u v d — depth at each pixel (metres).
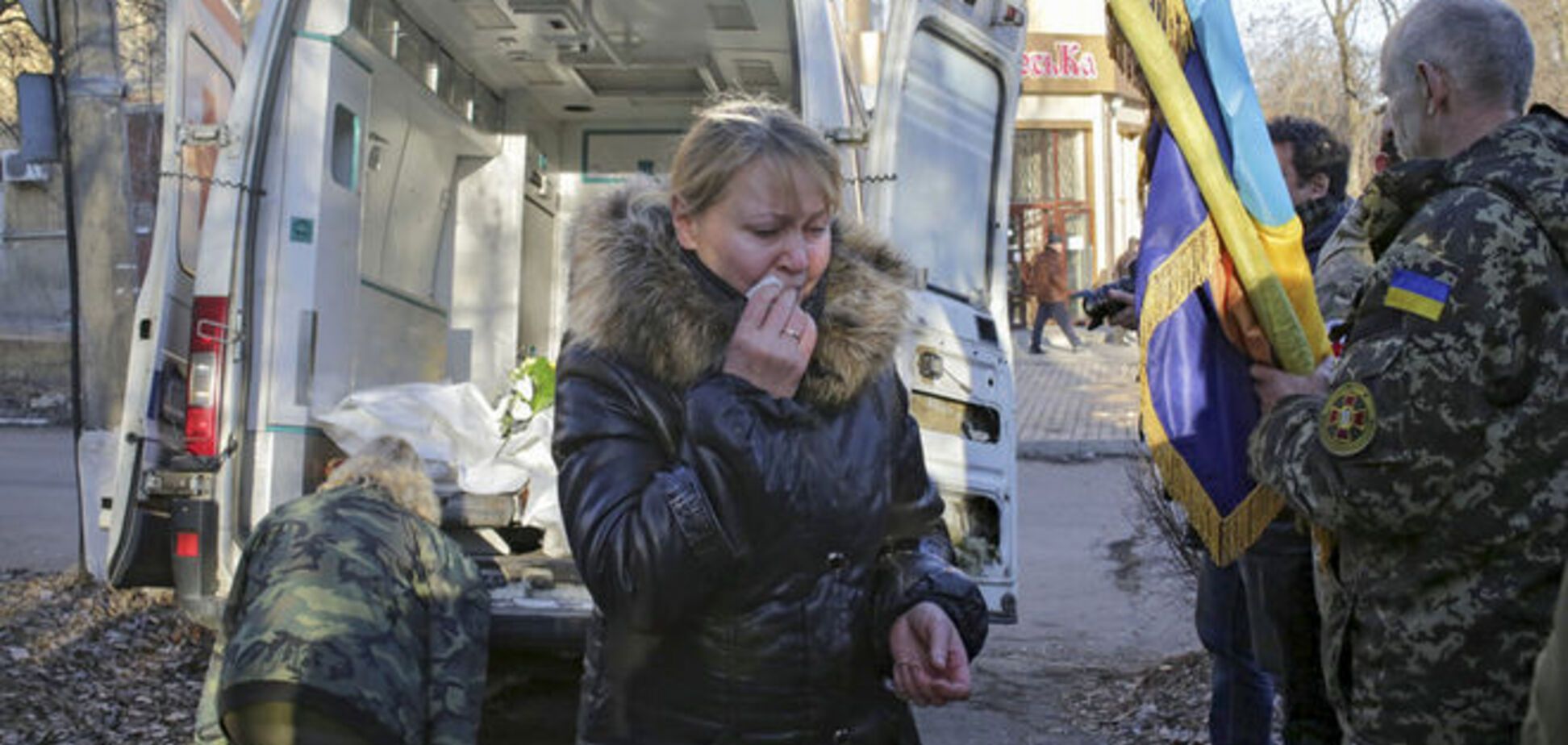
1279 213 3.06
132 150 15.38
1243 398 3.02
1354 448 2.26
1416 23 2.59
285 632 2.89
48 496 11.43
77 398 7.68
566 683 5.61
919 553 2.20
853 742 2.06
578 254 2.10
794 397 2.03
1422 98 2.58
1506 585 2.22
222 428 5.13
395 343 6.66
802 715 2.01
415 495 3.27
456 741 3.06
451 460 5.58
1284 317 2.89
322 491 3.24
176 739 5.43
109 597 7.20
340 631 2.92
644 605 1.94
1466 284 2.23
